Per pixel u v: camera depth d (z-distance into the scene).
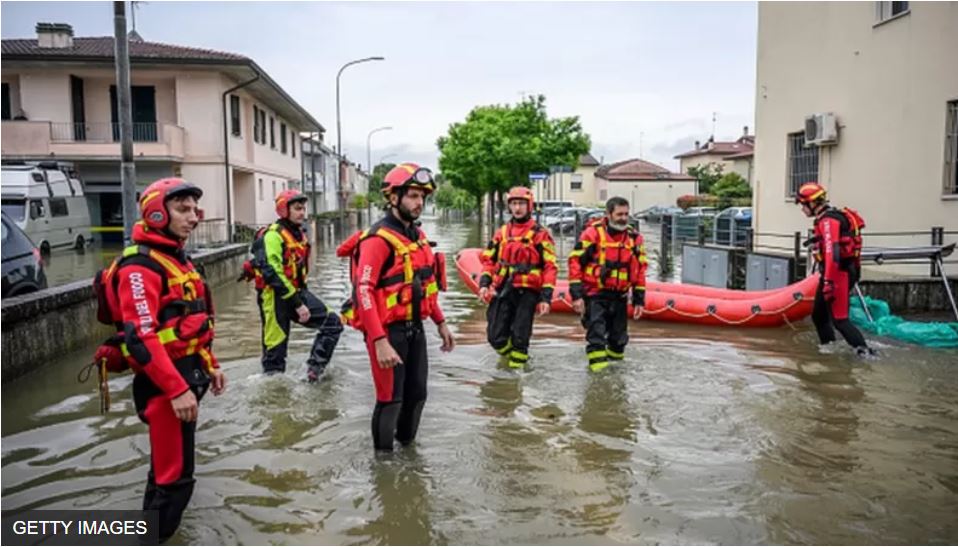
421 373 4.57
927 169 11.03
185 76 24.20
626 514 3.67
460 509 3.74
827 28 13.20
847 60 12.71
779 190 14.80
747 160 55.53
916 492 3.94
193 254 12.81
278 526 3.56
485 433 4.89
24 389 6.06
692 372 6.53
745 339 8.16
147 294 3.17
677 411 5.37
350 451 4.56
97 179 24.36
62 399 5.75
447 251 22.84
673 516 3.64
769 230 15.14
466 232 36.47
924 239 11.10
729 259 12.37
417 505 3.79
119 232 24.61
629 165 62.94
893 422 5.12
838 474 4.19
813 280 8.80
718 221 15.77
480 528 3.53
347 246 4.76
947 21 10.58
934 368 6.66
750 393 5.85
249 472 4.23
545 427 5.03
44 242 18.09
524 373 6.52
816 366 6.78
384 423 4.41
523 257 6.64
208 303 3.60
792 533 3.47
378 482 4.08
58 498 3.88
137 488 4.01
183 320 3.34
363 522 3.60
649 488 3.99
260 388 5.97
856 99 12.52
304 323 6.36
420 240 4.52
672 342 7.98
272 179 31.89
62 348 7.30
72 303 7.53
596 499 3.85
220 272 13.84
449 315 9.91
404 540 3.41
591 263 6.57
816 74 13.56
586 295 6.63
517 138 32.81
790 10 14.28
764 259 11.24
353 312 4.50
